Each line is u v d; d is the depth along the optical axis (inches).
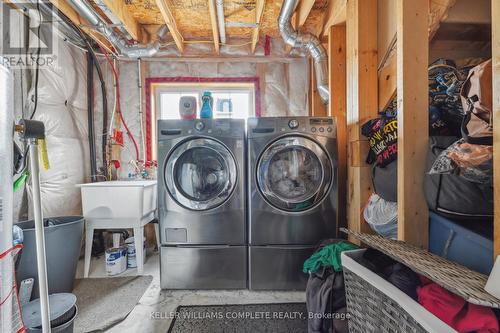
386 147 51.3
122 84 112.1
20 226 67.1
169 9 87.0
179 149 70.1
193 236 70.6
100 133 108.8
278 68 115.3
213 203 70.1
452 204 35.6
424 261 28.8
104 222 81.0
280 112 115.3
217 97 117.3
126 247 87.0
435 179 38.4
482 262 32.4
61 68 89.6
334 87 83.1
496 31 28.2
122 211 80.3
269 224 69.3
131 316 59.8
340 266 48.6
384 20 60.6
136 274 81.4
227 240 70.6
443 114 45.9
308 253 69.4
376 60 62.9
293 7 76.2
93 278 78.5
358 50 62.9
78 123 98.6
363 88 62.6
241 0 86.1
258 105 114.9
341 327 44.9
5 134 29.6
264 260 69.8
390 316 27.7
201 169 75.0
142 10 92.1
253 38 102.7
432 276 24.1
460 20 55.3
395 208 50.1
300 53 111.1
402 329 25.8
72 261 68.5
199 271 70.9
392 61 58.1
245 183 70.9
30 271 59.3
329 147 69.1
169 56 112.0
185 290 71.2
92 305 63.8
